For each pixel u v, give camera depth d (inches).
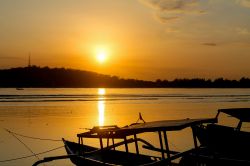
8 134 1000.2
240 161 445.4
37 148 796.0
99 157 609.6
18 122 1306.6
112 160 588.4
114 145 600.1
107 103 2669.8
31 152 750.5
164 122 505.7
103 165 494.6
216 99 3474.4
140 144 847.1
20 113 1686.8
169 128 437.1
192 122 453.7
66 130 1090.1
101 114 1664.6
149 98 3767.2
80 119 1425.9
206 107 2236.7
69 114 1653.5
